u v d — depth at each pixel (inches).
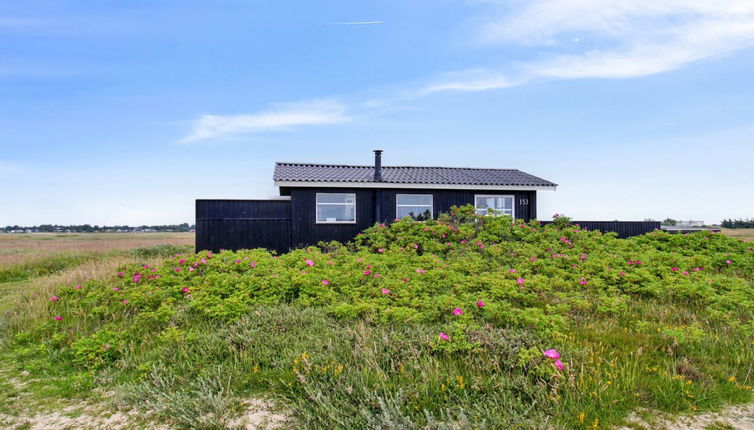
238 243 570.3
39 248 880.3
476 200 671.1
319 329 216.2
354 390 149.1
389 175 673.0
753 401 148.9
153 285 335.3
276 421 140.8
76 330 242.4
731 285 307.4
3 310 326.6
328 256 448.1
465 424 127.9
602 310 243.4
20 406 159.6
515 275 338.6
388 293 280.5
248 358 180.5
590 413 136.1
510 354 173.0
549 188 673.6
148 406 153.3
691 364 173.3
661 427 132.9
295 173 630.5
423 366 164.6
